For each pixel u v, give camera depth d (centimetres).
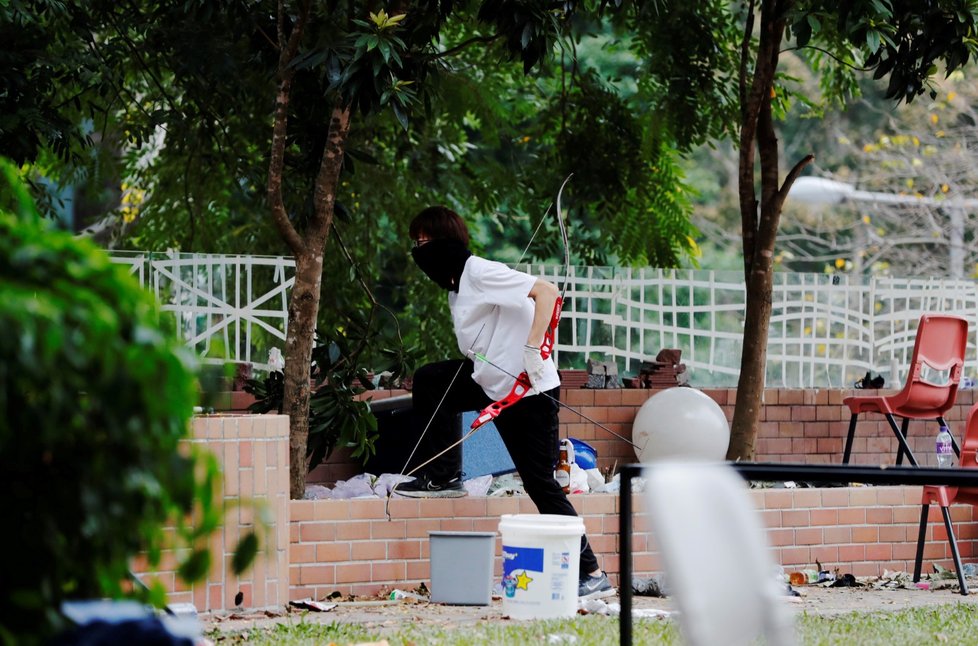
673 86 2402
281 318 1895
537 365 1311
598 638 1056
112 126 2656
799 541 1625
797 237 4438
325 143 1680
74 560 517
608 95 2538
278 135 1525
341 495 1606
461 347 1355
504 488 1697
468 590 1344
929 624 1183
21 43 1948
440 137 2878
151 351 482
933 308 2145
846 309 2108
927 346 1723
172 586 1239
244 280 1903
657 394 1877
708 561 528
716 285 2041
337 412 1612
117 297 488
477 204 2880
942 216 4453
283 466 1334
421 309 2864
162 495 513
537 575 1225
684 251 2733
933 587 1562
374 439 1647
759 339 1820
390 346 1775
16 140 1872
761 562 544
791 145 5041
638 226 2625
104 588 529
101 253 499
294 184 2236
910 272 4400
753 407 1816
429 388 1412
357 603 1372
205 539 532
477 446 1739
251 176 2336
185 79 2259
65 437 493
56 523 509
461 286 1345
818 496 1638
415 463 1748
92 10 2120
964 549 1722
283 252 2798
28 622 507
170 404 493
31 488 511
